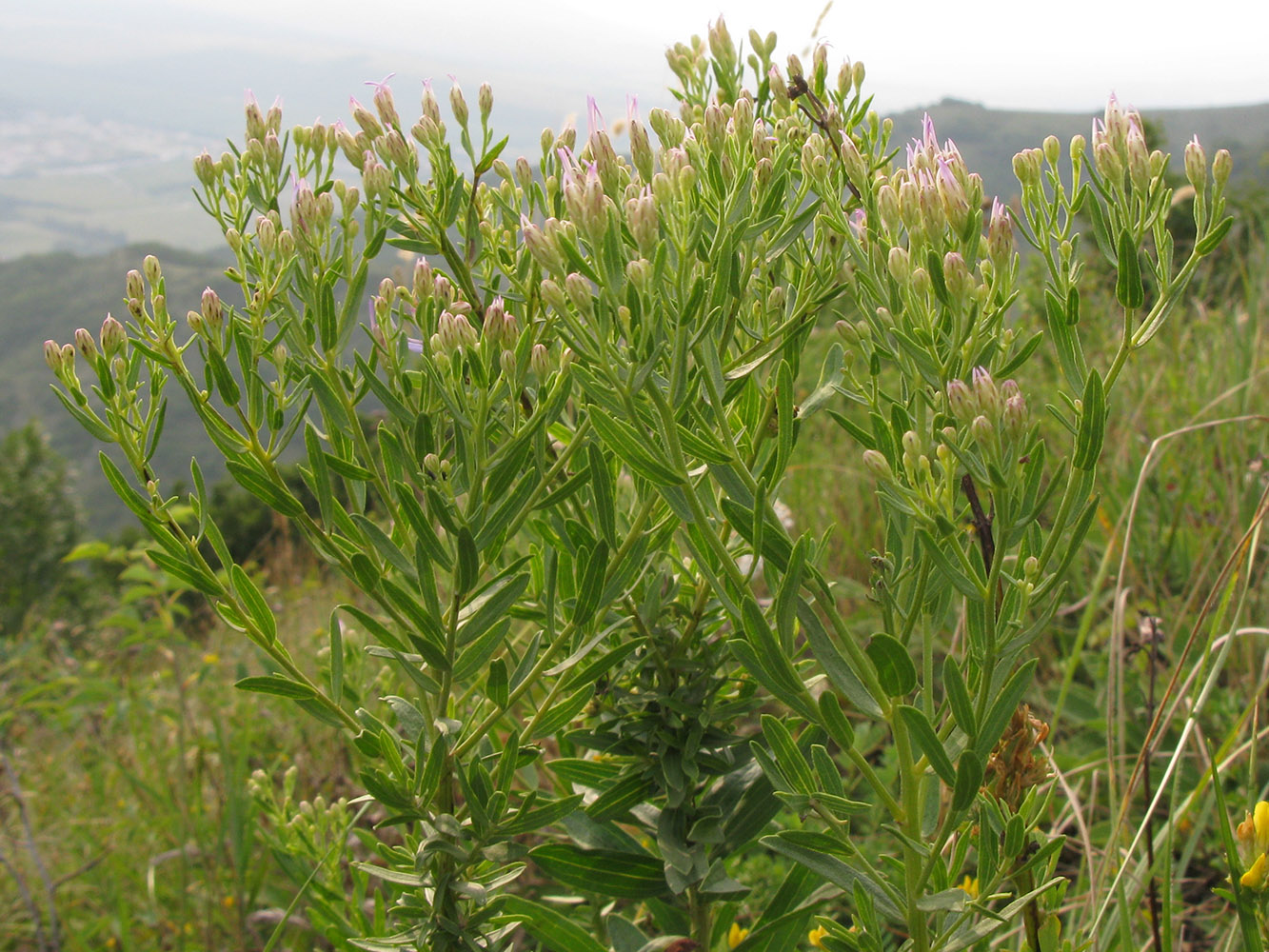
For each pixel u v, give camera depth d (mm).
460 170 1515
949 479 1161
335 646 1451
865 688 1240
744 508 1227
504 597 1352
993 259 1177
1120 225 1142
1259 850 1451
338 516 1473
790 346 1521
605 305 1158
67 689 5344
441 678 1474
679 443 1200
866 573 3863
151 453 1351
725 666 1821
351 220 1424
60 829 3865
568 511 1712
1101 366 4859
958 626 2039
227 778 3164
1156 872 1926
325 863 1997
